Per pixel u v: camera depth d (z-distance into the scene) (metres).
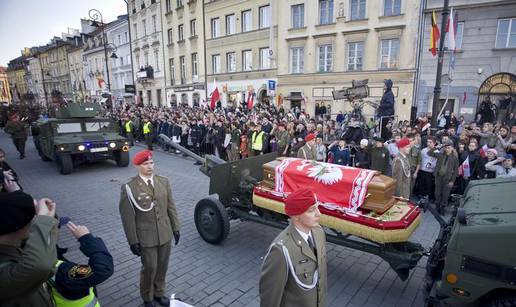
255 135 10.48
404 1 16.55
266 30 22.53
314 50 20.08
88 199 7.49
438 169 6.61
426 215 6.50
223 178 5.05
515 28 14.58
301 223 2.04
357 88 9.88
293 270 1.96
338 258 4.72
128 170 10.52
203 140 12.73
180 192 8.02
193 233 5.57
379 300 3.69
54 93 30.70
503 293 2.64
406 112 17.42
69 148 9.59
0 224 1.52
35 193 7.97
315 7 19.56
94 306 1.99
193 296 3.76
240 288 3.93
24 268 1.54
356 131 9.12
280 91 22.25
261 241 5.26
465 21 15.51
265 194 4.57
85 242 2.01
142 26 34.75
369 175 3.83
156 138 15.20
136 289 3.94
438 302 2.97
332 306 3.57
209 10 26.33
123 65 39.47
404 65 17.11
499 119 14.73
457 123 11.83
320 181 4.07
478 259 2.64
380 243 3.72
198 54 28.27
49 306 1.80
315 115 19.25
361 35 18.12
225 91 25.78
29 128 20.72
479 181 3.78
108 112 21.80
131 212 3.24
